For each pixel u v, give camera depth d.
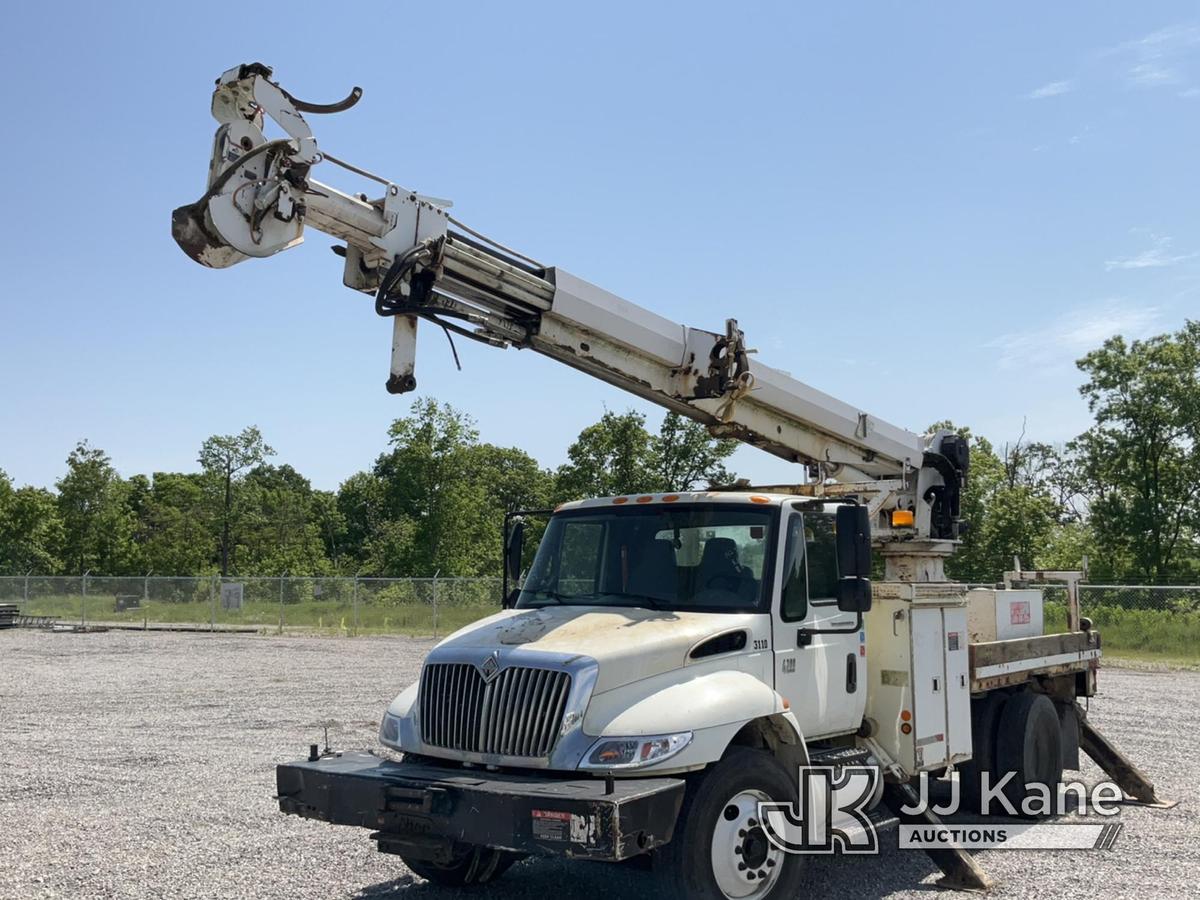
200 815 8.76
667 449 37.47
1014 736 8.88
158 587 39.66
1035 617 9.98
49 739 12.97
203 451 80.25
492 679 5.79
